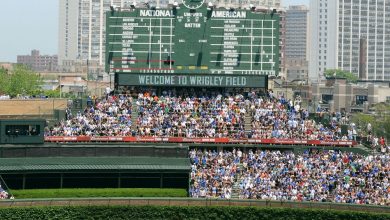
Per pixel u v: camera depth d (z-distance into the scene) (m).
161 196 154.00
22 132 162.00
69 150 158.50
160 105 181.62
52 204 135.62
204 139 171.50
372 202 147.25
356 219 135.62
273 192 150.00
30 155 156.88
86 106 185.62
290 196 149.25
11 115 197.88
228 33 181.62
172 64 182.38
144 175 158.62
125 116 177.75
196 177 156.38
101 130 172.38
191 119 177.12
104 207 136.25
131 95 185.88
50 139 169.12
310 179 155.12
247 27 181.38
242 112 180.75
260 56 182.25
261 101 185.12
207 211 137.38
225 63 182.38
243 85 183.25
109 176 157.88
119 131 172.50
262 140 171.75
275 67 182.38
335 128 180.00
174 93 186.25
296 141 171.88
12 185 153.75
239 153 165.75
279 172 157.62
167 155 160.62
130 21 181.38
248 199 139.62
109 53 182.25
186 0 181.12
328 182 154.12
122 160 158.12
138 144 168.12
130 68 182.38
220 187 152.50
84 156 158.62
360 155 167.38
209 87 186.62
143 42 181.88
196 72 182.25
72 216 135.12
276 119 179.25
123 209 136.62
